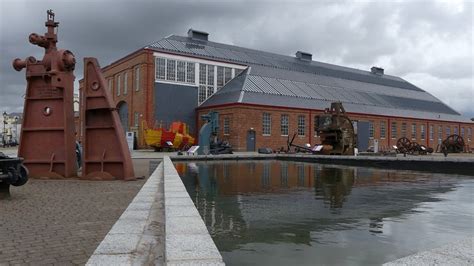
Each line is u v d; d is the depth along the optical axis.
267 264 3.68
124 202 6.86
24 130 11.66
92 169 11.38
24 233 4.46
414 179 12.06
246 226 5.16
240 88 45.09
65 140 11.48
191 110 47.94
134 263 3.22
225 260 3.79
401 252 4.06
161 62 46.16
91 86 11.44
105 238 3.86
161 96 45.84
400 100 64.50
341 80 62.12
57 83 11.35
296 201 7.30
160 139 38.09
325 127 27.91
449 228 5.13
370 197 7.86
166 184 7.49
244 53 57.44
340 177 12.74
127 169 11.08
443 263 2.42
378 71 77.50
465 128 68.31
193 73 48.44
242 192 8.65
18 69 11.85
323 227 5.13
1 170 7.06
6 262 3.40
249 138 41.69
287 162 23.22
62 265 3.33
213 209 6.46
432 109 67.50
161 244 3.77
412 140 58.34
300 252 4.05
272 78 51.09
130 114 47.62
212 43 56.59
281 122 44.34
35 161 11.55
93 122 11.45
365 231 4.92
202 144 30.05
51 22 11.55
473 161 13.80
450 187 9.74
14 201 6.96
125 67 49.06
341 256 3.92
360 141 48.78
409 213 6.11
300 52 67.12
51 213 5.74
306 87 52.91
